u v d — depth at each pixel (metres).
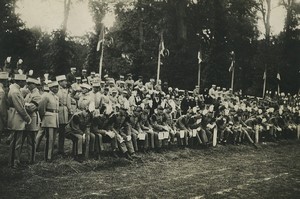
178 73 39.66
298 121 29.73
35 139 12.99
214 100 25.20
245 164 16.84
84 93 14.53
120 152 15.35
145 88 20.06
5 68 17.20
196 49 44.19
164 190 11.48
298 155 20.62
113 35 45.25
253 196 11.34
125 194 10.76
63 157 13.63
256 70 46.78
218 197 11.02
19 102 11.49
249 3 50.22
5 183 10.73
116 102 16.80
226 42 42.12
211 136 20.06
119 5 46.09
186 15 45.19
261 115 25.05
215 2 42.09
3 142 15.32
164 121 17.92
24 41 39.75
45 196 10.09
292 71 48.06
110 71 43.97
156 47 43.59
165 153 17.02
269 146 23.42
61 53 38.75
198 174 14.09
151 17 45.31
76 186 11.23
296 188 12.65
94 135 14.16
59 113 14.05
